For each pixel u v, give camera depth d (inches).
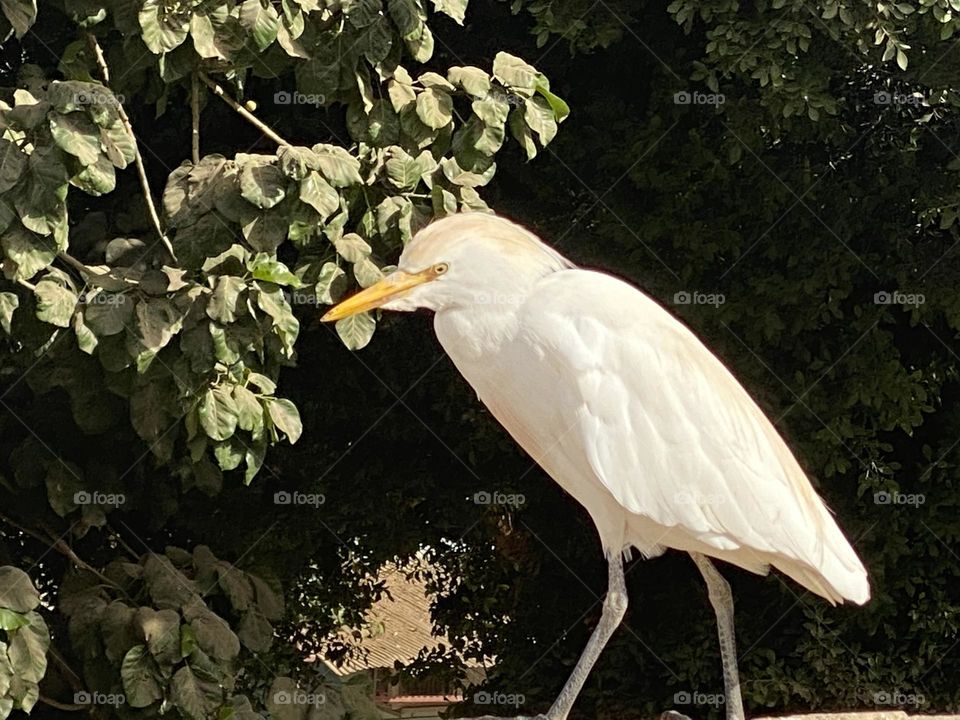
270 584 202.1
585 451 137.6
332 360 272.2
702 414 139.9
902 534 277.9
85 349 148.2
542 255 143.9
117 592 180.5
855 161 265.9
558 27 236.2
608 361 138.1
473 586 315.6
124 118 147.8
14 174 137.2
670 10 228.2
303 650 305.6
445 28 262.2
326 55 161.8
